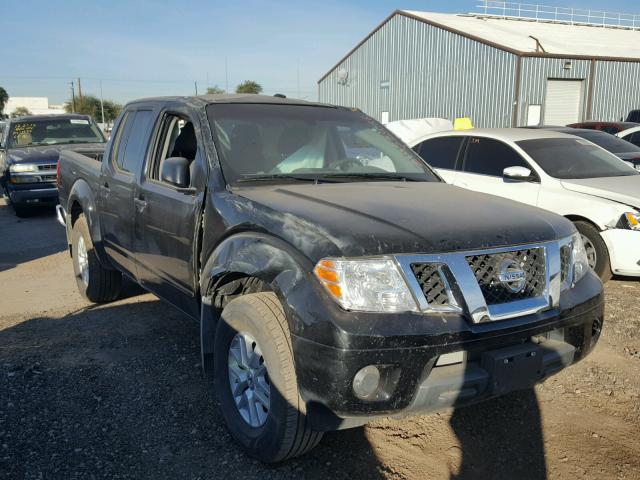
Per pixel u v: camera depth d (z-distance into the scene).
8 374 4.03
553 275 2.88
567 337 3.01
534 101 26.86
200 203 3.51
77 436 3.25
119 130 5.02
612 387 3.94
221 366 3.21
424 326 2.50
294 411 2.71
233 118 3.95
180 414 3.50
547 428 3.41
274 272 2.76
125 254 4.66
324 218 2.80
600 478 2.94
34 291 6.22
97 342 4.64
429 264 2.60
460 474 2.95
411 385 2.50
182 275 3.74
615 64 27.97
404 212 2.94
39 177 11.01
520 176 6.58
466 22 33.16
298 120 4.19
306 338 2.55
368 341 2.43
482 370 2.64
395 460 3.06
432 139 8.44
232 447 3.16
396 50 33.34
